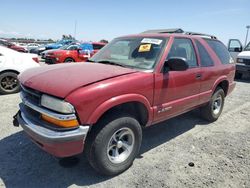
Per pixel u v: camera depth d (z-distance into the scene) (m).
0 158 3.40
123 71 3.17
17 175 3.04
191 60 4.12
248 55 10.57
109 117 2.88
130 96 2.96
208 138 4.32
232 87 5.59
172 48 3.71
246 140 4.25
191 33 4.83
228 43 12.91
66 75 2.94
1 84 6.69
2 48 6.86
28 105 2.95
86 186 2.88
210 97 4.76
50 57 14.59
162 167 3.31
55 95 2.60
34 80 2.98
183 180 3.02
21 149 3.66
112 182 2.96
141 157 3.58
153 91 3.31
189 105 4.15
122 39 4.25
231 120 5.32
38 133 2.64
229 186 2.93
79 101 2.55
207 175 3.14
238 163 3.46
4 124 4.56
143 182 2.97
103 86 2.72
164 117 3.69
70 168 3.22
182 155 3.66
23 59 6.98
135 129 3.16
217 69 4.73
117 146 3.05
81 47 15.36
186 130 4.67
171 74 3.57
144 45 3.75
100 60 3.95
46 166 3.24
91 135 2.81
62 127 2.57
